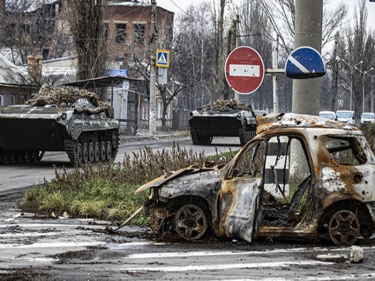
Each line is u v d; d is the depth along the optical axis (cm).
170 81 10119
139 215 1789
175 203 1505
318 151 1440
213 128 5434
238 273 1169
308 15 2138
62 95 3844
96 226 1742
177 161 2506
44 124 3531
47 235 1582
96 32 6228
